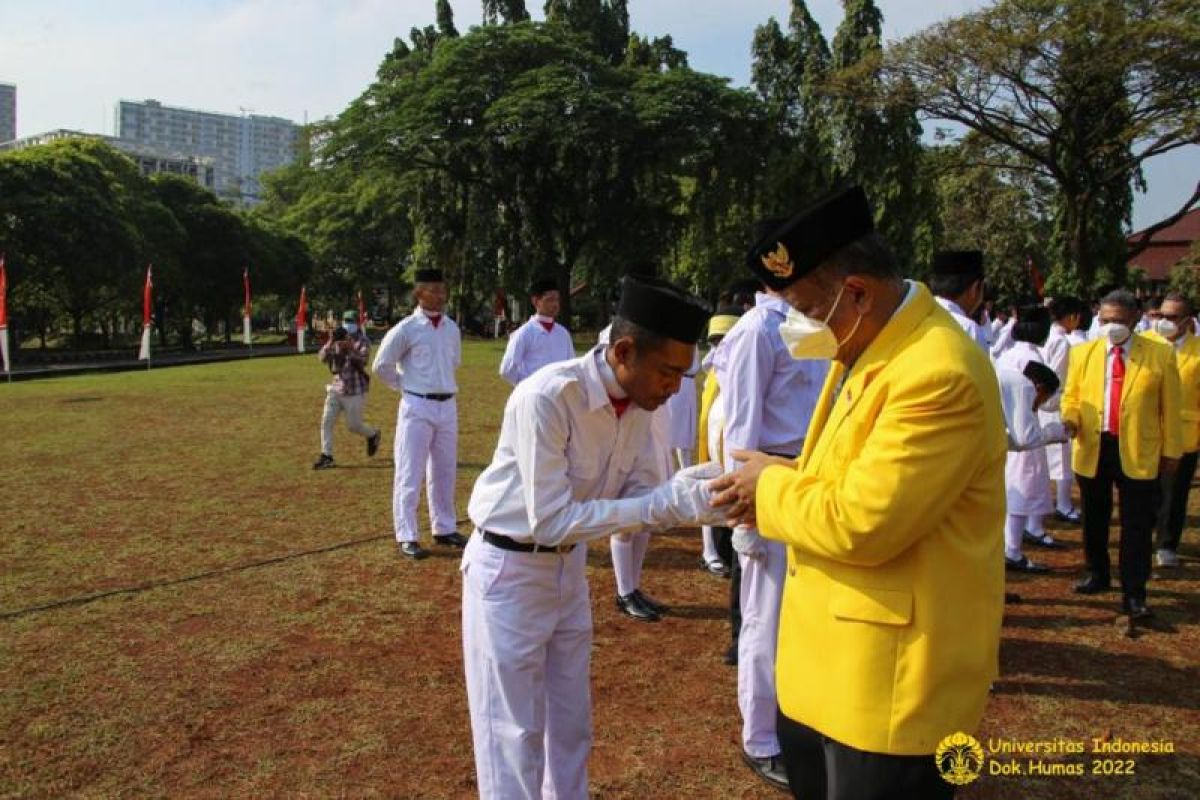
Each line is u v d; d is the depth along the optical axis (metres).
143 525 7.37
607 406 2.58
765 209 32.81
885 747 1.96
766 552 3.42
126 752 3.64
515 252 35.78
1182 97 22.23
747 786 3.45
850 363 2.18
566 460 2.56
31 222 30.14
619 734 3.87
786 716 2.28
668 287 2.49
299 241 52.09
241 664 4.54
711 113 32.03
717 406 4.56
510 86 31.91
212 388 19.98
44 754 3.61
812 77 31.94
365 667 4.52
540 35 32.25
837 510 1.92
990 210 34.50
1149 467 5.13
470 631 2.74
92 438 12.26
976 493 1.95
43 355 36.75
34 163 30.84
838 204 2.04
